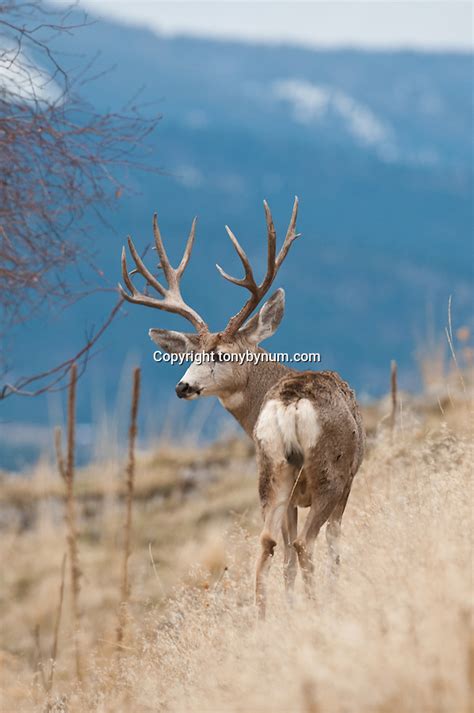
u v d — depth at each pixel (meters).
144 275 32.94
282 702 17.78
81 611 47.00
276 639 22.00
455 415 38.41
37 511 65.44
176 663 27.48
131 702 26.86
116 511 63.03
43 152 24.17
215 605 29.31
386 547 24.56
